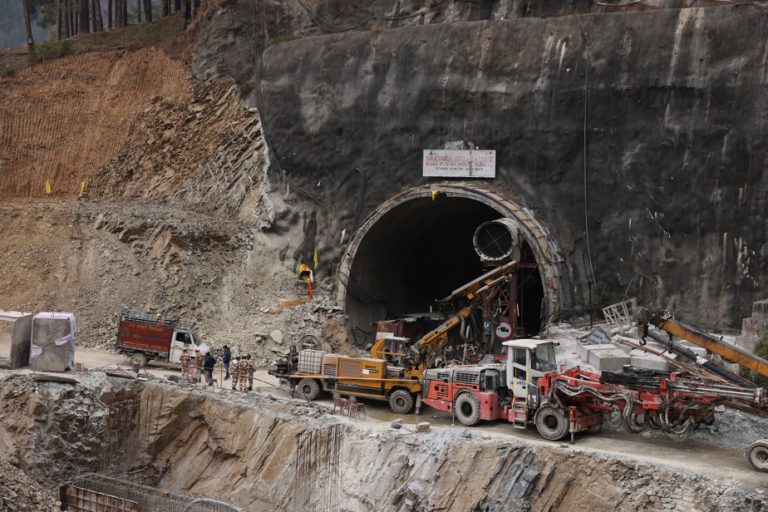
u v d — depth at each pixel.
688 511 18.88
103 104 46.31
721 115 30.67
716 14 31.12
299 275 36.34
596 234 32.56
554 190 33.38
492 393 24.67
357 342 35.28
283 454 24.23
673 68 31.41
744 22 30.64
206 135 42.19
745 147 30.27
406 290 41.69
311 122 37.91
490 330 31.94
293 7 41.78
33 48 51.69
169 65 45.62
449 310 33.34
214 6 44.03
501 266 32.16
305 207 37.66
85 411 25.36
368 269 37.12
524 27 34.59
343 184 37.03
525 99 33.84
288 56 39.03
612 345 26.73
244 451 25.20
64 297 35.44
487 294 32.00
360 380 27.28
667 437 22.98
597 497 20.12
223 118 41.94
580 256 32.72
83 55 48.72
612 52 32.47
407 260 41.09
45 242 37.41
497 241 32.47
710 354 26.67
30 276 36.38
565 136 33.16
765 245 29.88
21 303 35.50
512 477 21.17
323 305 35.06
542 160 33.56
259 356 32.66
